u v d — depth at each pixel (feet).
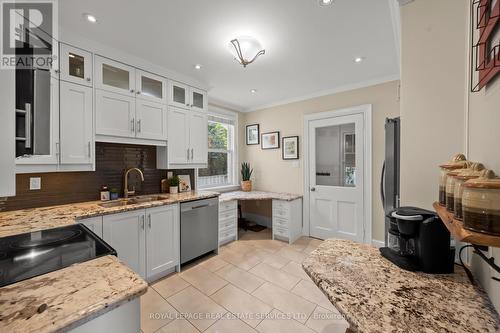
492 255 2.41
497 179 2.01
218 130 13.30
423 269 3.05
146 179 8.97
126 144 8.34
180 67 8.24
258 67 8.26
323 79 9.47
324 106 11.07
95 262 3.07
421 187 4.24
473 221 1.96
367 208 9.84
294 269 8.05
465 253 3.50
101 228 5.98
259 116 13.71
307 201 11.66
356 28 5.84
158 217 7.28
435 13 4.08
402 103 4.42
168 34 6.11
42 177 6.47
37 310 2.06
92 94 6.56
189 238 8.27
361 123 9.93
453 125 3.92
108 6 4.96
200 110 9.78
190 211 8.30
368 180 9.76
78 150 6.28
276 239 11.24
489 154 2.56
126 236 6.48
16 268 2.99
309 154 11.61
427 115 4.17
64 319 1.96
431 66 4.12
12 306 2.12
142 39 6.36
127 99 7.34
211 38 6.31
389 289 2.66
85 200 7.27
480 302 2.42
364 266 3.24
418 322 2.10
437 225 3.01
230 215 10.68
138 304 2.61
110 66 6.95
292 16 5.35
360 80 9.62
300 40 6.42
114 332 2.38
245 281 7.24
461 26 3.83
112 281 2.58
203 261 8.71
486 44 2.49
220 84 10.05
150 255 7.06
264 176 13.50
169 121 8.57
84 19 5.44
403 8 4.41
